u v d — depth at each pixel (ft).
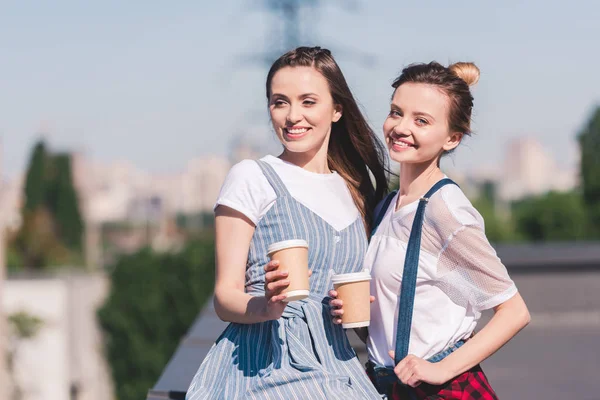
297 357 9.11
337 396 8.88
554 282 37.47
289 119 9.67
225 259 9.31
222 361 9.39
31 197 175.94
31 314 66.85
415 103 9.23
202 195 215.92
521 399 16.28
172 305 63.77
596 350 21.44
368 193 10.50
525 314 8.92
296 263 8.39
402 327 9.02
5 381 58.75
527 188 246.47
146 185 265.34
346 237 9.63
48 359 66.23
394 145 9.36
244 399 8.91
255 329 9.37
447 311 9.08
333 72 9.84
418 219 9.05
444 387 8.96
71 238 176.35
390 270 9.24
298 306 9.37
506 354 21.30
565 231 102.47
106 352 67.36
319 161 10.07
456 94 9.27
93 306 71.15
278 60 9.91
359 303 8.89
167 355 63.82
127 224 212.43
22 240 104.99
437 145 9.28
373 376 9.64
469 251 8.88
